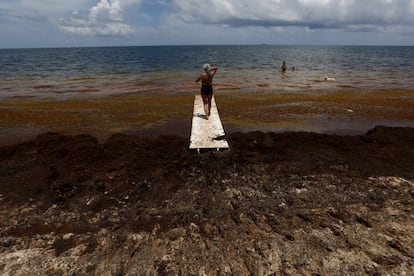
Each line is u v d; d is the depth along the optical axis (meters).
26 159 8.29
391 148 8.54
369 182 6.64
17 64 55.97
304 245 4.60
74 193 6.49
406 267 4.08
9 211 5.81
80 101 18.36
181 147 8.73
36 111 15.80
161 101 18.41
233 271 4.12
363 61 59.94
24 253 4.57
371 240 4.69
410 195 6.09
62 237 4.96
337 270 4.08
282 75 33.41
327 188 6.40
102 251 4.59
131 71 39.34
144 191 6.54
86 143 9.12
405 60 63.84
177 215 5.55
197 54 97.75
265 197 6.09
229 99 18.91
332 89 22.81
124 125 13.54
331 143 8.94
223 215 5.53
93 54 106.06
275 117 14.87
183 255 4.45
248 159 7.78
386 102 17.84
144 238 4.90
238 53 104.94
